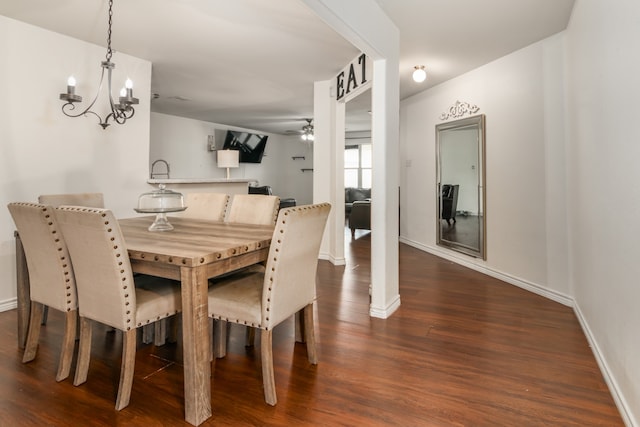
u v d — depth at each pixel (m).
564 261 3.13
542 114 3.31
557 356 2.18
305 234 1.88
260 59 3.91
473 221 4.31
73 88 2.64
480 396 1.77
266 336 1.73
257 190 8.42
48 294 1.99
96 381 1.91
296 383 1.89
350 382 1.90
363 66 3.61
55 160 3.20
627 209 1.64
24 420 1.59
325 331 2.54
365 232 7.53
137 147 3.84
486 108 4.04
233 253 1.78
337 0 2.11
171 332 2.39
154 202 2.71
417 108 5.48
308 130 8.30
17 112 2.96
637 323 1.50
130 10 2.80
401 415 1.63
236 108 6.70
